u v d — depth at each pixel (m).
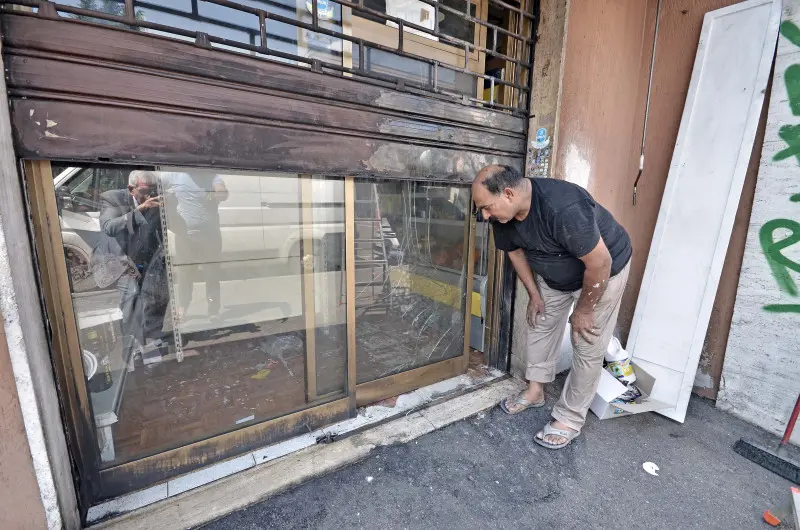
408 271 2.17
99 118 1.13
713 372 2.29
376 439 1.86
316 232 1.81
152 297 1.75
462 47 2.12
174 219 1.74
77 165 1.27
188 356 1.95
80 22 1.07
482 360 2.68
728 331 2.20
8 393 1.02
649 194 2.53
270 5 1.51
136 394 1.70
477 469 1.72
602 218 1.66
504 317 2.49
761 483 1.67
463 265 2.38
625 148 2.58
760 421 2.05
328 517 1.45
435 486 1.62
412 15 1.91
